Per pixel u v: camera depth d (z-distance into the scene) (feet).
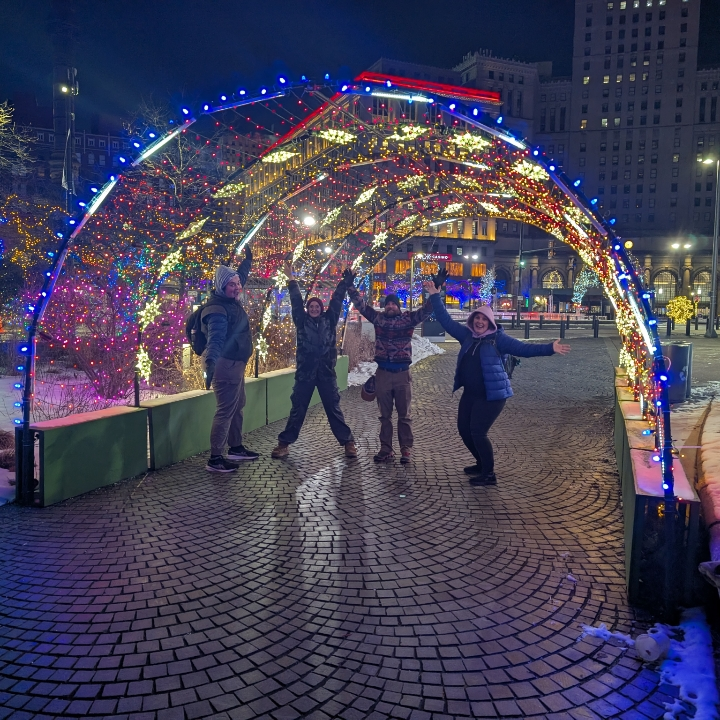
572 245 27.14
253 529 14.71
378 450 23.03
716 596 10.85
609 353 63.87
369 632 10.10
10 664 9.11
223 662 9.20
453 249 280.10
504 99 340.18
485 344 18.43
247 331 20.18
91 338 31.17
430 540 14.16
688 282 345.10
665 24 354.33
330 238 35.55
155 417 19.92
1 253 41.50
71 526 14.75
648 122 360.89
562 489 18.29
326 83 16.15
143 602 11.03
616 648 9.70
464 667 9.12
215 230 32.32
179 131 16.83
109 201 33.01
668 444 10.75
